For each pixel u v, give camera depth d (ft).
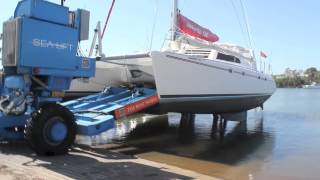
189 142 36.76
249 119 60.90
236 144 36.35
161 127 46.24
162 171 20.90
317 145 36.14
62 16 22.50
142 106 32.19
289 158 30.32
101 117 27.20
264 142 37.73
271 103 108.58
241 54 47.55
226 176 24.63
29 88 21.98
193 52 40.09
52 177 17.85
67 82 23.34
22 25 20.72
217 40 47.24
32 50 21.11
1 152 23.54
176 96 35.24
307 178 24.53
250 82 47.03
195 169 26.22
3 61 21.66
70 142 23.47
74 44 23.16
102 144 33.45
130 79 41.34
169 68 34.12
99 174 19.22
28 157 22.24
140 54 33.86
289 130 47.16
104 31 37.22
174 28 40.57
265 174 25.40
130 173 19.90
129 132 41.50
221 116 49.21
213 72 38.88
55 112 22.52
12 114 23.06
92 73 24.38
